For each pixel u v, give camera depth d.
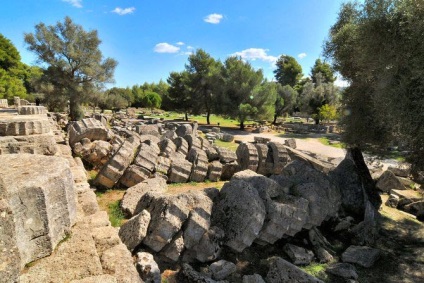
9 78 44.28
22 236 3.07
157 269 4.79
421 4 7.14
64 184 3.72
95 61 34.34
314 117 42.88
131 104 77.69
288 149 13.84
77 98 33.81
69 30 32.88
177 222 5.82
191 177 11.41
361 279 6.57
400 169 14.86
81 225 4.16
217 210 6.94
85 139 11.86
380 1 8.29
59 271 3.10
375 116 9.52
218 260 6.22
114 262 3.49
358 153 11.58
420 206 10.76
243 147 13.39
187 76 42.03
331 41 11.86
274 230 6.91
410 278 6.73
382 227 9.34
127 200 8.04
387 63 8.19
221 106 39.41
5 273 2.50
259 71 38.25
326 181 9.14
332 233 8.54
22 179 3.27
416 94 7.27
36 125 8.37
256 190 7.06
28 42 31.38
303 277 5.65
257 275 5.69
